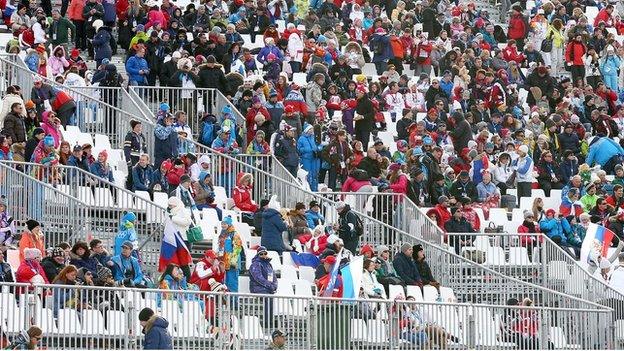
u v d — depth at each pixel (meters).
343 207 122.81
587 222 132.25
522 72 161.88
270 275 110.75
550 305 120.69
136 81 140.00
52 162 118.00
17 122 122.50
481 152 140.88
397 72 156.00
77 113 131.88
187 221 113.69
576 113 154.88
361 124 142.25
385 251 118.88
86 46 150.88
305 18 160.75
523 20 167.75
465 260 122.50
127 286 105.94
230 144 131.25
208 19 152.00
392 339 105.62
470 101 151.00
